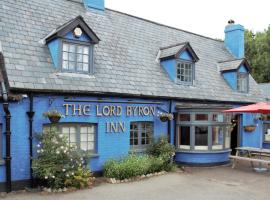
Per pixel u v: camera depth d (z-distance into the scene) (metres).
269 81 38.88
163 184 11.02
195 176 12.41
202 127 14.56
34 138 10.34
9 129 9.83
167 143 13.54
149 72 14.38
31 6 12.97
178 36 18.61
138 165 11.76
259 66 38.84
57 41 11.38
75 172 10.20
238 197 9.66
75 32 11.65
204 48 19.50
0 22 11.39
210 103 15.97
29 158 10.25
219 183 11.36
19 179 10.07
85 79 11.78
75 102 11.30
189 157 14.46
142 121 13.41
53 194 9.58
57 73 11.25
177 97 14.26
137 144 13.39
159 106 13.91
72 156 10.20
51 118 10.36
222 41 21.83
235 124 17.14
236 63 18.08
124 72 13.33
